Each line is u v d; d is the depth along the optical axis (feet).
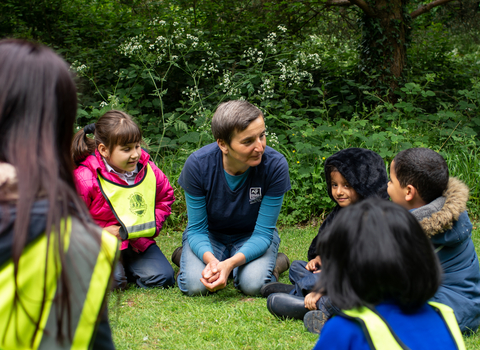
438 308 3.91
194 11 25.03
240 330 7.68
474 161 16.20
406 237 3.54
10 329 2.85
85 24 24.62
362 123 16.83
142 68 18.98
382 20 24.14
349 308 3.63
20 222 2.67
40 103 2.88
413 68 27.04
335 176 8.42
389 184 7.26
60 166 3.06
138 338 7.48
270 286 9.14
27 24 24.40
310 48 25.09
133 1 26.73
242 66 22.53
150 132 18.02
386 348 3.43
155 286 9.87
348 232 3.64
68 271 2.94
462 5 31.42
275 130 17.98
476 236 12.99
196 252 9.60
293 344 7.18
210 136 15.80
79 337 3.01
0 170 2.83
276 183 9.36
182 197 14.74
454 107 23.17
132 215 9.77
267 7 26.73
